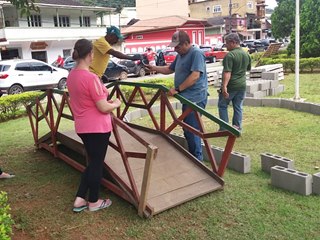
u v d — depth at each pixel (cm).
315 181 400
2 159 579
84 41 349
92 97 344
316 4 1984
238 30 5822
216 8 6388
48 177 489
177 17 4888
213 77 1430
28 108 626
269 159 468
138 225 352
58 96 1338
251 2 6309
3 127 864
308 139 620
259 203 388
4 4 2631
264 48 4341
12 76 1525
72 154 577
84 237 337
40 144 618
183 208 381
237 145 606
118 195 408
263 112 872
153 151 340
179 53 475
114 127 384
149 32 4709
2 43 2666
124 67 1988
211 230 340
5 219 214
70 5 3278
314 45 1984
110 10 3503
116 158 446
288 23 3731
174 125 493
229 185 436
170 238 330
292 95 1092
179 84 483
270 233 332
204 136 436
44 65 1661
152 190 392
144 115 907
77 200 381
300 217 356
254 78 1259
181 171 433
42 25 3125
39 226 357
